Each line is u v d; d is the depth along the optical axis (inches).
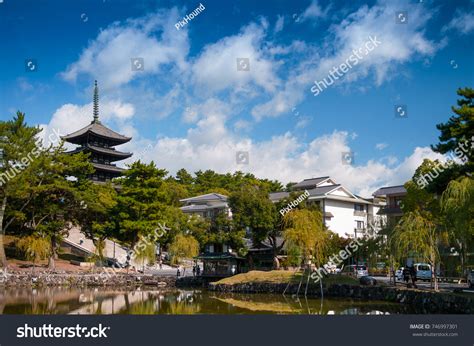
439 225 1309.1
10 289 1988.2
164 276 2379.4
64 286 2180.1
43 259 2390.5
